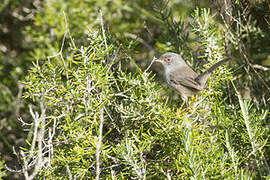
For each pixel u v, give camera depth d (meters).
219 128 7.30
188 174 6.57
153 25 12.17
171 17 10.78
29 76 7.77
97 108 7.31
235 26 10.34
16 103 10.36
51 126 8.01
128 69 10.52
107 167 6.91
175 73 10.19
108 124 8.21
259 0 9.76
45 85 7.53
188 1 11.00
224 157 6.71
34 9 12.35
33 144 6.80
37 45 11.90
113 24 11.05
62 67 8.09
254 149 7.24
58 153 7.45
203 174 6.24
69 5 10.60
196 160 6.45
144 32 11.91
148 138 7.11
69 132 7.20
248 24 10.17
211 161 6.73
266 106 9.50
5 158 9.66
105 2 10.62
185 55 10.82
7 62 12.07
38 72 7.63
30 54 11.41
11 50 13.05
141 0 11.92
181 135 6.54
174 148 7.11
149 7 11.92
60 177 7.03
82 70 7.53
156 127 7.81
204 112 7.96
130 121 8.02
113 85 8.32
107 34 8.70
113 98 7.88
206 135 7.61
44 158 7.23
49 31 11.44
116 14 11.63
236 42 10.02
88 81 7.34
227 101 9.35
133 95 7.62
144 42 11.66
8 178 9.31
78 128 7.10
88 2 10.68
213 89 8.59
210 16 9.87
